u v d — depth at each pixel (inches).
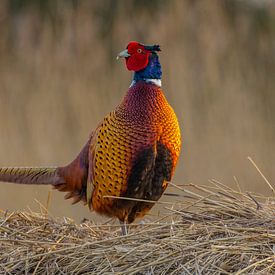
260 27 975.0
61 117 808.9
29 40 907.4
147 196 439.5
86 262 357.7
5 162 773.9
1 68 872.3
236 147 775.1
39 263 362.0
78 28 884.0
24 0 984.9
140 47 432.1
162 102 430.3
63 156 780.6
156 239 370.3
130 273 345.1
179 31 877.8
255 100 838.5
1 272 359.6
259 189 759.1
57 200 695.1
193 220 395.9
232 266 342.3
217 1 900.0
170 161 434.9
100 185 432.8
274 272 333.4
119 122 425.7
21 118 813.2
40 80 845.2
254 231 364.8
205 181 759.7
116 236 390.3
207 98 824.9
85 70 852.0
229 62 860.6
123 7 929.5
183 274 340.2
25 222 416.2
